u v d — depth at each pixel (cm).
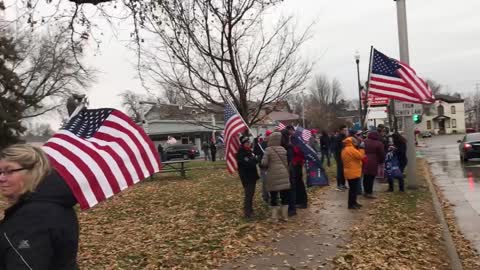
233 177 2011
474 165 2427
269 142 1011
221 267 695
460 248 827
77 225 284
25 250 252
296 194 1162
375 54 1247
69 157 354
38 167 273
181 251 791
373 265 682
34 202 265
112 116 391
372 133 1309
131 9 894
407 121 1480
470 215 1099
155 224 1040
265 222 998
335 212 1105
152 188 1764
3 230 258
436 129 12325
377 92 1256
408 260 715
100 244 873
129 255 781
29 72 4409
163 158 4272
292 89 1684
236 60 1523
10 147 274
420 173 1994
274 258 734
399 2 1457
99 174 358
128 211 1248
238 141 1145
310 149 1183
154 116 7800
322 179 1233
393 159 1423
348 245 795
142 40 1085
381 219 1004
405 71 1234
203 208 1209
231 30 1463
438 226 938
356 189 1139
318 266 684
